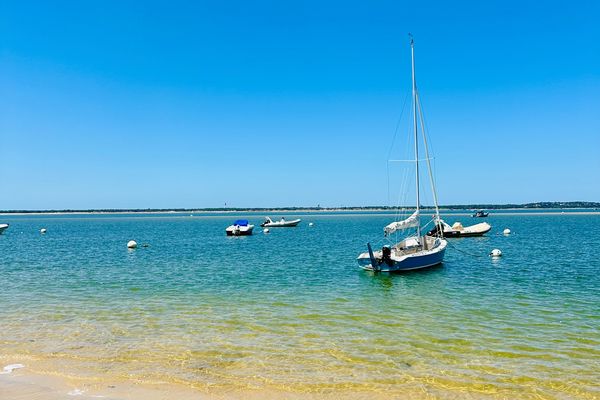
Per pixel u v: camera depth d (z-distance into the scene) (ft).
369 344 48.93
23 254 147.33
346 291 78.59
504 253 137.49
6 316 61.46
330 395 36.17
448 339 50.65
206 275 96.94
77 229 349.00
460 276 93.86
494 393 36.68
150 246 178.60
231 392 36.55
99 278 93.61
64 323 57.82
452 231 212.43
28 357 45.01
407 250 106.52
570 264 110.01
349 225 382.01
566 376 40.04
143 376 39.88
